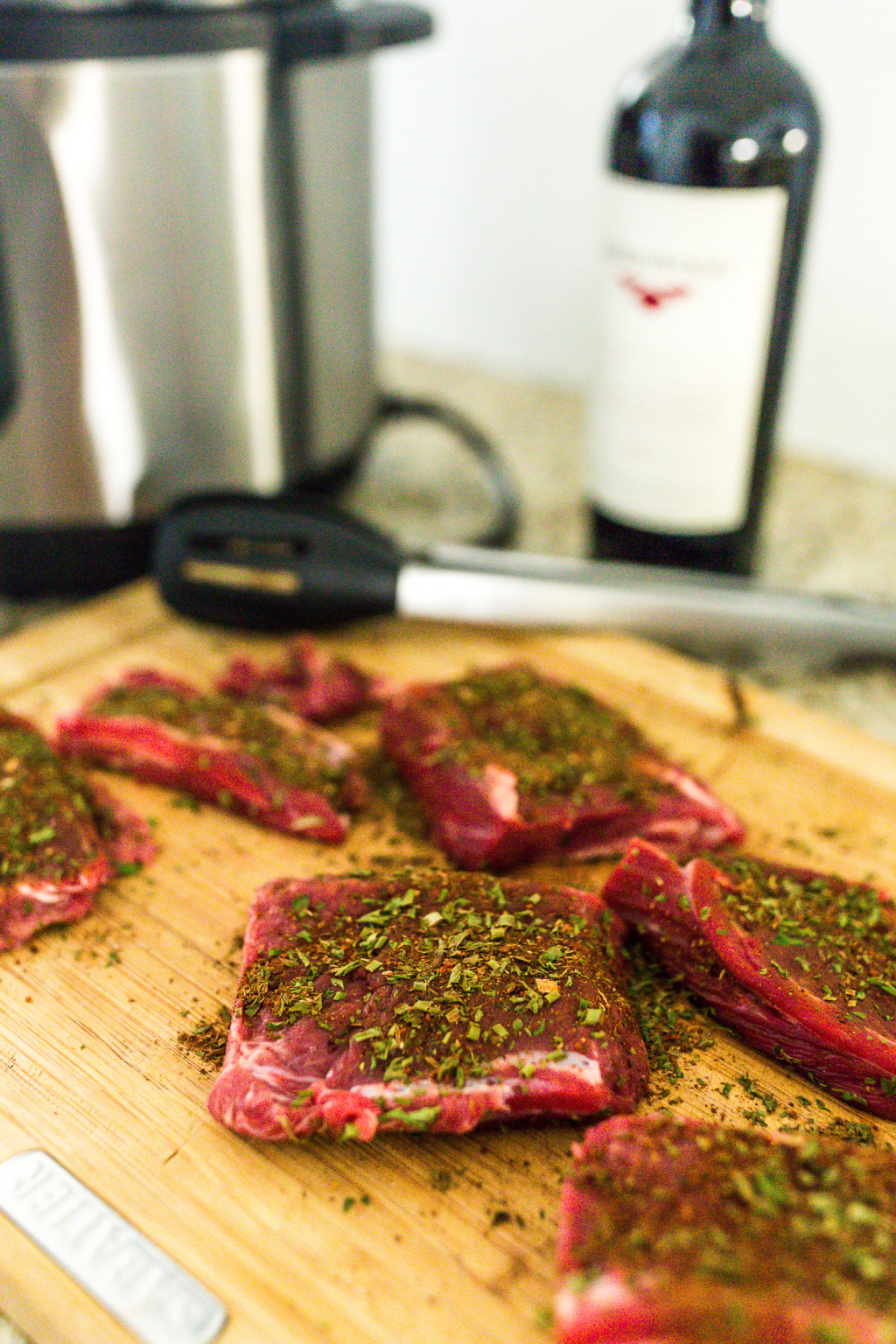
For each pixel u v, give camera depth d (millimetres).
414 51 754
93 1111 398
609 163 529
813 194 525
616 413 564
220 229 545
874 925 430
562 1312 336
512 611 562
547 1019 396
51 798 465
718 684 553
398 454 754
